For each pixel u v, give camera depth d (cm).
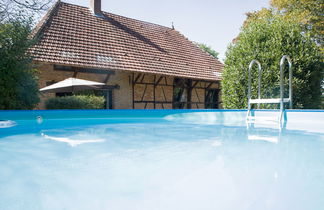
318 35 1570
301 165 221
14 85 720
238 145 330
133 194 152
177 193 153
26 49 747
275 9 1723
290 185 166
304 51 724
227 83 822
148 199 144
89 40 1238
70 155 268
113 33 1398
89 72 1150
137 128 527
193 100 1549
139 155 268
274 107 712
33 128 507
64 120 665
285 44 735
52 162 234
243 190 158
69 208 132
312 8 1549
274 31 768
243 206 133
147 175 192
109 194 152
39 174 195
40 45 1045
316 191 154
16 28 734
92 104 1009
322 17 1509
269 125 567
